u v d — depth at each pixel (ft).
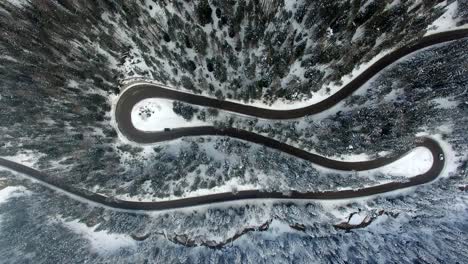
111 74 176.65
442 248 172.24
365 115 167.84
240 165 176.86
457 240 170.81
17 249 181.27
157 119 180.75
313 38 159.02
